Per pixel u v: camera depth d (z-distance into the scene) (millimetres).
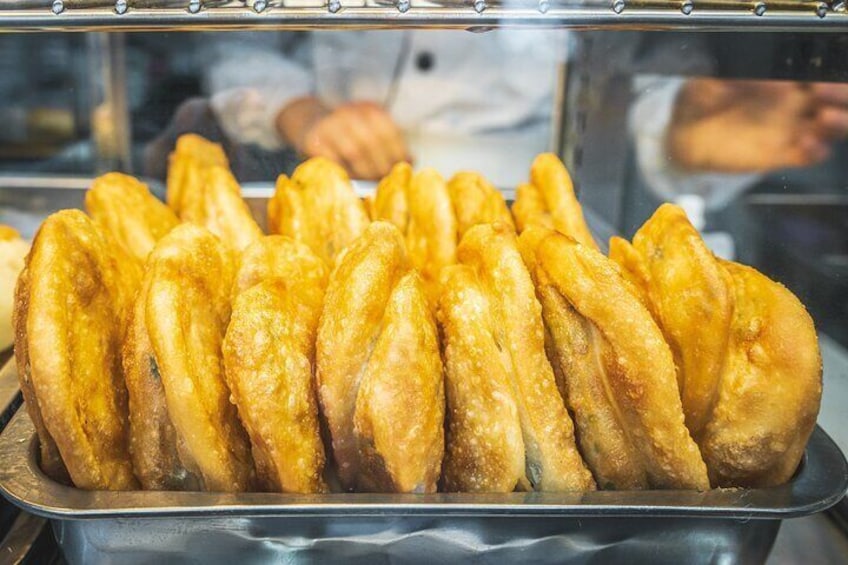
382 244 470
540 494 446
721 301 471
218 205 608
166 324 447
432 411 452
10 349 619
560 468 457
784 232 704
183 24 473
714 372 472
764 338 473
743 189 779
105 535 438
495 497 441
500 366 459
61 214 482
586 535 448
